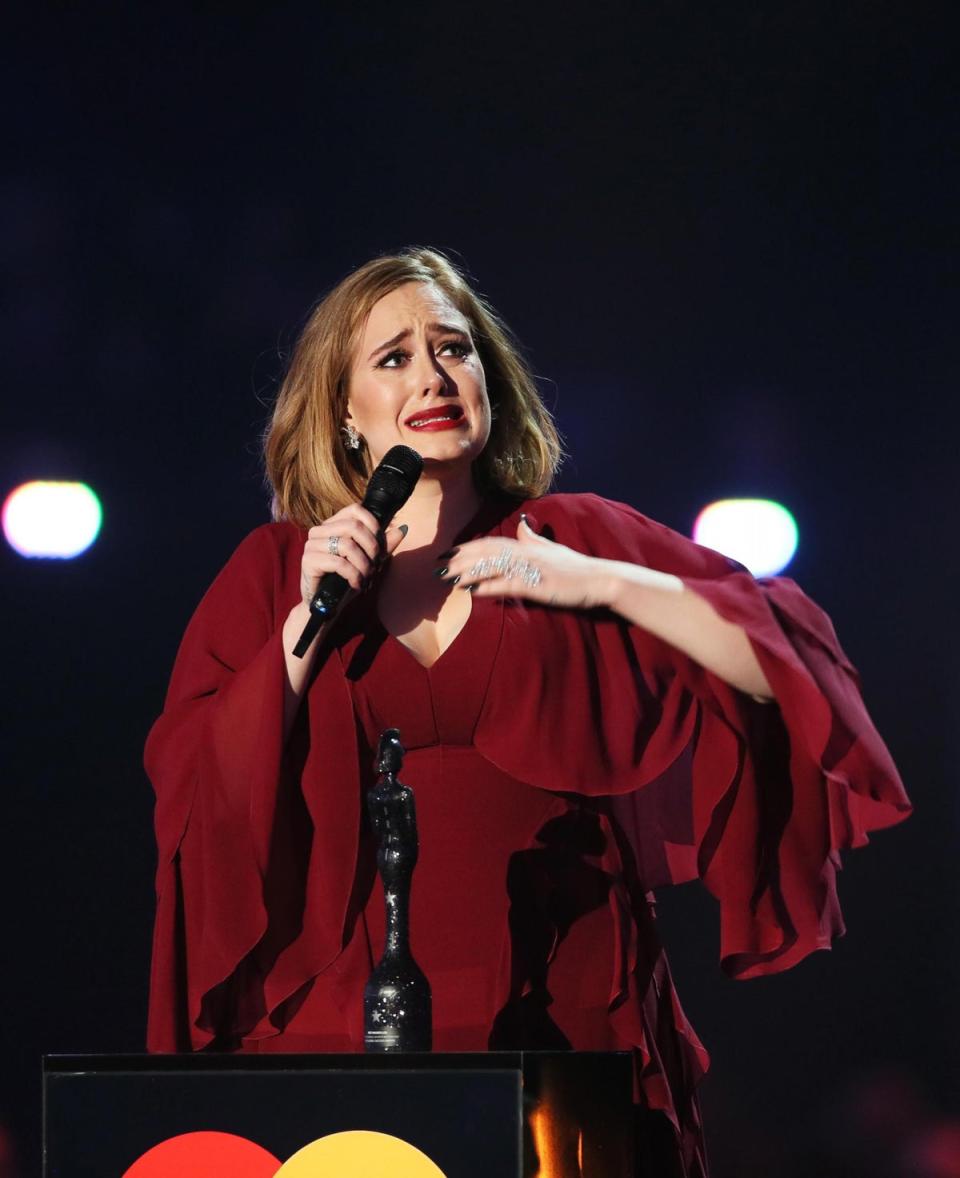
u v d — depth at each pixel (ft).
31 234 54.80
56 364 55.21
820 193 55.47
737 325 55.88
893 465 55.93
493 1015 26.16
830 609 56.39
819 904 27.53
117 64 54.90
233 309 55.16
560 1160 21.24
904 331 55.52
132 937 56.54
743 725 27.55
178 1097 21.21
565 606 27.30
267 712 26.58
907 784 56.95
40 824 56.65
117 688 56.44
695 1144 28.09
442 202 55.67
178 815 27.61
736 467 55.98
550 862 27.12
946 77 54.70
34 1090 55.88
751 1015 56.70
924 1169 55.16
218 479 55.52
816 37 54.95
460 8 55.52
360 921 27.09
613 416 55.93
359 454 29.58
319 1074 21.04
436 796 27.14
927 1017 56.44
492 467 29.91
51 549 55.57
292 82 55.31
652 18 55.42
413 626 27.73
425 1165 20.77
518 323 55.93
